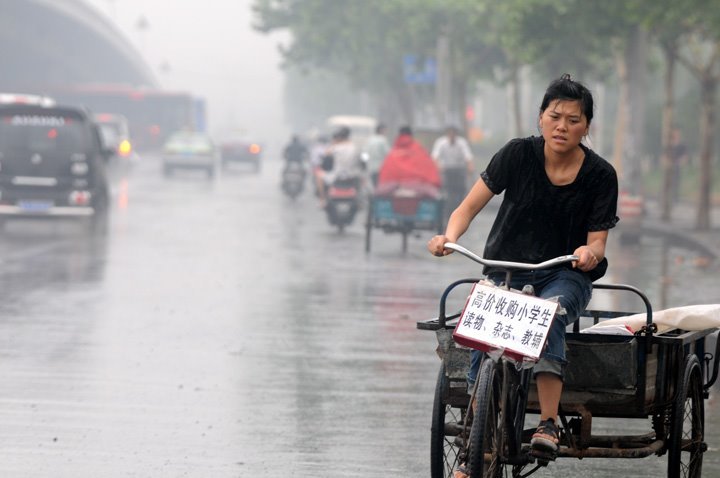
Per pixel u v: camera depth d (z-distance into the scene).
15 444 18.83
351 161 63.78
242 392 23.11
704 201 65.50
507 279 14.27
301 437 19.67
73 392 22.81
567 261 14.28
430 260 49.59
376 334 30.33
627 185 71.44
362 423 20.77
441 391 14.87
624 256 54.25
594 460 18.83
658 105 120.06
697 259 50.91
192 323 31.44
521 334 13.62
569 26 68.62
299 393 23.16
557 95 14.37
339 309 34.66
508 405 14.08
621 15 64.56
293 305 35.28
